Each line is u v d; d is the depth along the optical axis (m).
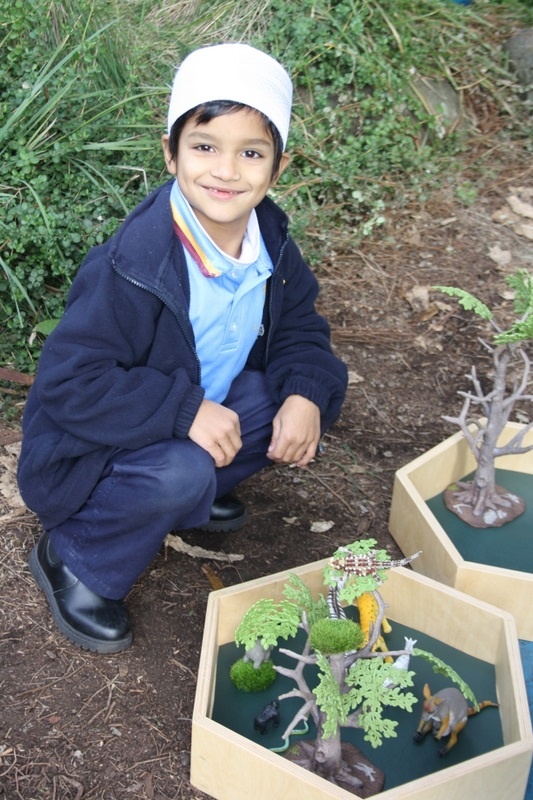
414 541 2.27
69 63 3.11
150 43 3.61
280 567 2.27
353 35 3.96
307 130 3.75
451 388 2.98
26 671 1.91
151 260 1.78
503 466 2.58
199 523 1.98
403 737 1.77
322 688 1.50
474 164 4.08
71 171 2.93
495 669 1.92
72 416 1.76
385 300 3.33
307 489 2.55
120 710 1.84
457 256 3.56
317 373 2.09
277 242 2.02
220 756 1.62
